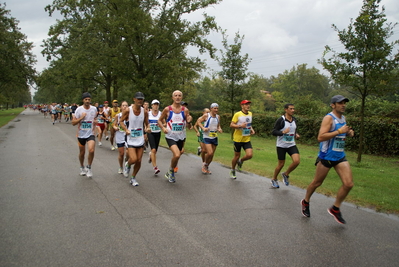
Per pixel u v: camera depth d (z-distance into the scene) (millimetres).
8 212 4527
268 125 19297
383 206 5215
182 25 25078
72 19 32312
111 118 11227
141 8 25375
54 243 3539
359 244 3785
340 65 9492
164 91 25812
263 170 8211
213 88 15867
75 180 6582
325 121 4383
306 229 4223
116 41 27875
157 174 7535
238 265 3176
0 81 40188
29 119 34969
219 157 10336
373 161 10727
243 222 4402
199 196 5668
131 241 3652
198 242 3689
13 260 3125
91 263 3111
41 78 38875
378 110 16672
